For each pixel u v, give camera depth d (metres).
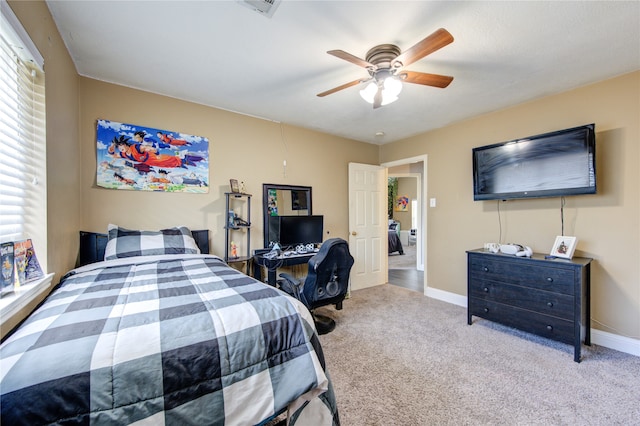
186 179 2.82
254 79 2.39
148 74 2.32
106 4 1.53
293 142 3.67
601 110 2.38
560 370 1.97
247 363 0.98
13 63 1.32
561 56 2.01
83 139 2.33
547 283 2.27
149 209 2.62
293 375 1.05
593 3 1.49
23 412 0.65
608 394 1.70
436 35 1.44
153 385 0.81
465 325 2.81
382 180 4.64
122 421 0.74
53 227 1.64
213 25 1.70
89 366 0.75
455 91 2.60
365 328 2.74
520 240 2.92
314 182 3.90
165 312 1.06
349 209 4.25
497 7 1.53
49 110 1.60
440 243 3.72
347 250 2.62
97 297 1.24
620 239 2.29
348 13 1.58
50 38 1.61
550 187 2.51
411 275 5.23
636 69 2.20
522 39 1.81
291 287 2.59
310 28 1.72
